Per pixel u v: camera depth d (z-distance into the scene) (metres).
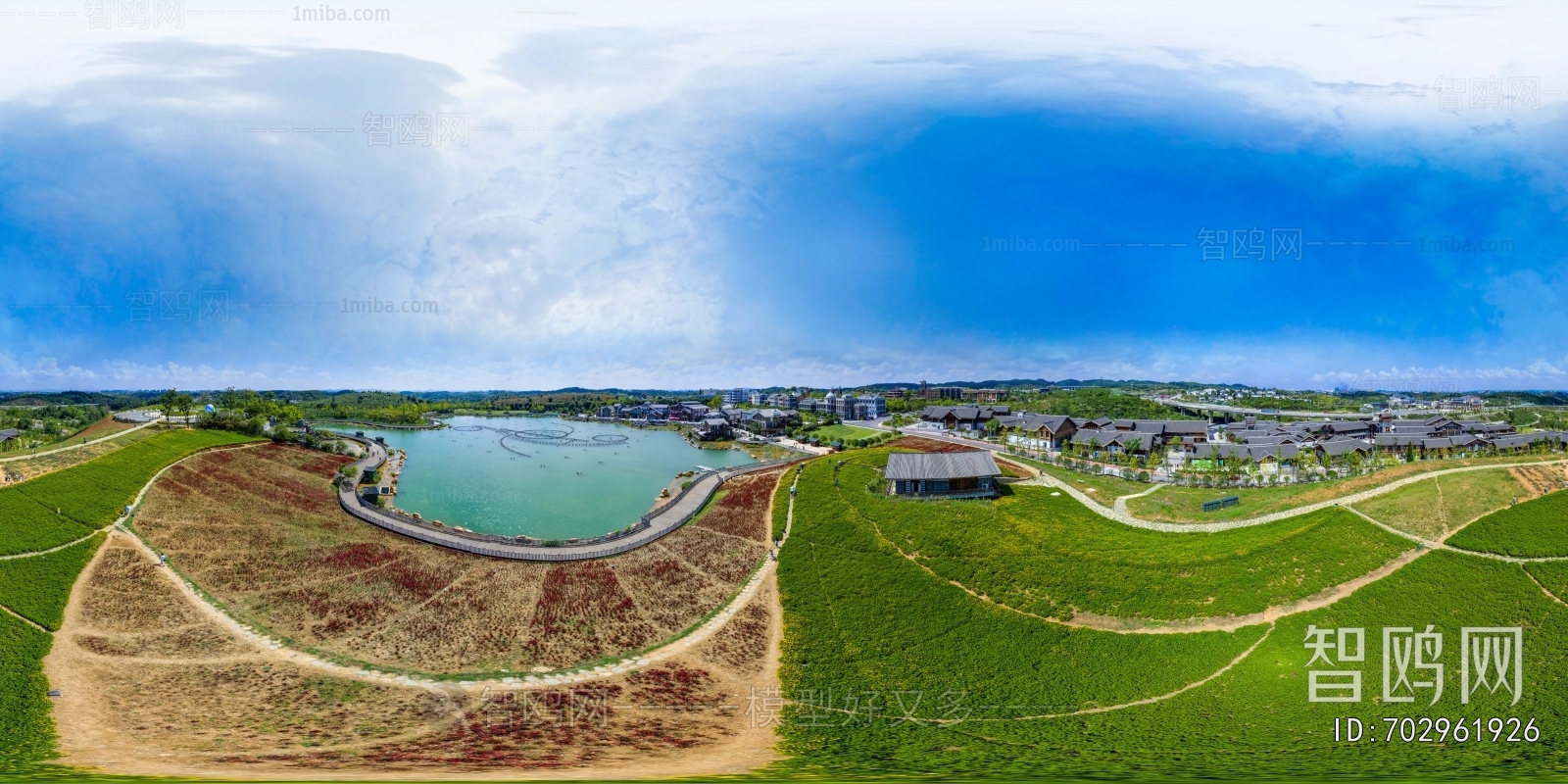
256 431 146.88
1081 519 86.38
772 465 133.88
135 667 58.53
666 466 170.38
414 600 72.56
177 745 48.31
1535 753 47.56
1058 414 192.88
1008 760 48.06
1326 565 67.25
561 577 78.69
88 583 70.69
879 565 77.81
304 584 75.50
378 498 123.50
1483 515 70.19
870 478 107.88
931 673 60.47
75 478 92.62
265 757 46.94
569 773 45.38
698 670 61.75
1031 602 68.88
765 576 79.00
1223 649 60.38
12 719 50.69
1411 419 180.00
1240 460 125.44
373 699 55.75
